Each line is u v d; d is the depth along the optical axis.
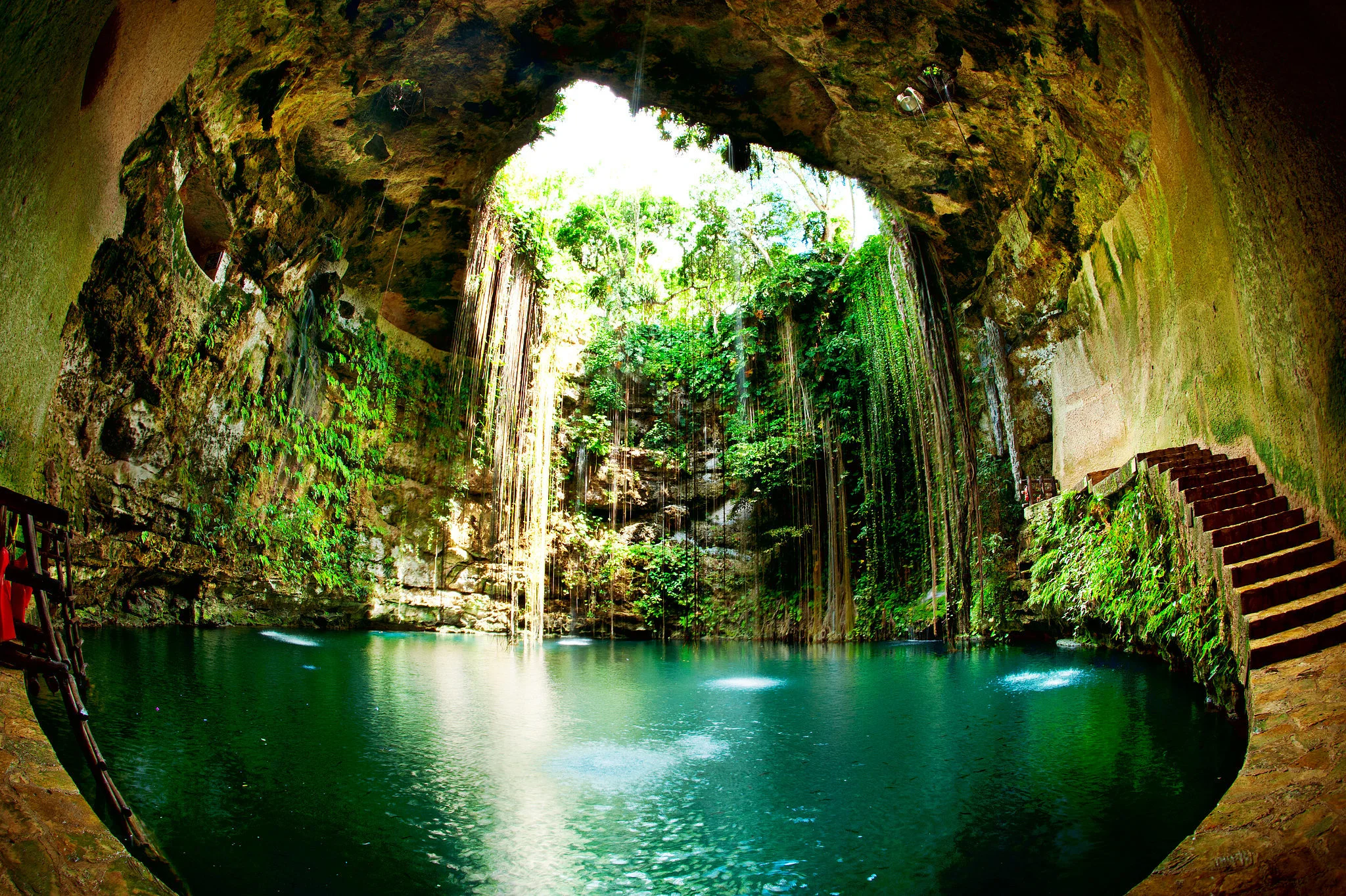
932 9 6.88
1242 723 4.44
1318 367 4.45
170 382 7.41
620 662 9.41
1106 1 5.59
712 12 7.61
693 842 3.42
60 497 6.48
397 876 2.98
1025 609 10.68
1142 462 6.47
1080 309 9.19
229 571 8.65
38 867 2.01
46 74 3.70
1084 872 3.05
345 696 5.91
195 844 3.04
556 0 7.51
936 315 10.93
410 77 8.06
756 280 14.57
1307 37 3.64
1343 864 2.08
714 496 14.27
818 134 9.17
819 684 7.59
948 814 3.73
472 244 10.92
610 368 14.37
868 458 13.29
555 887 2.96
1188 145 5.62
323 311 9.98
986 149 8.51
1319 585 4.20
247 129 7.29
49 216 4.36
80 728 2.89
